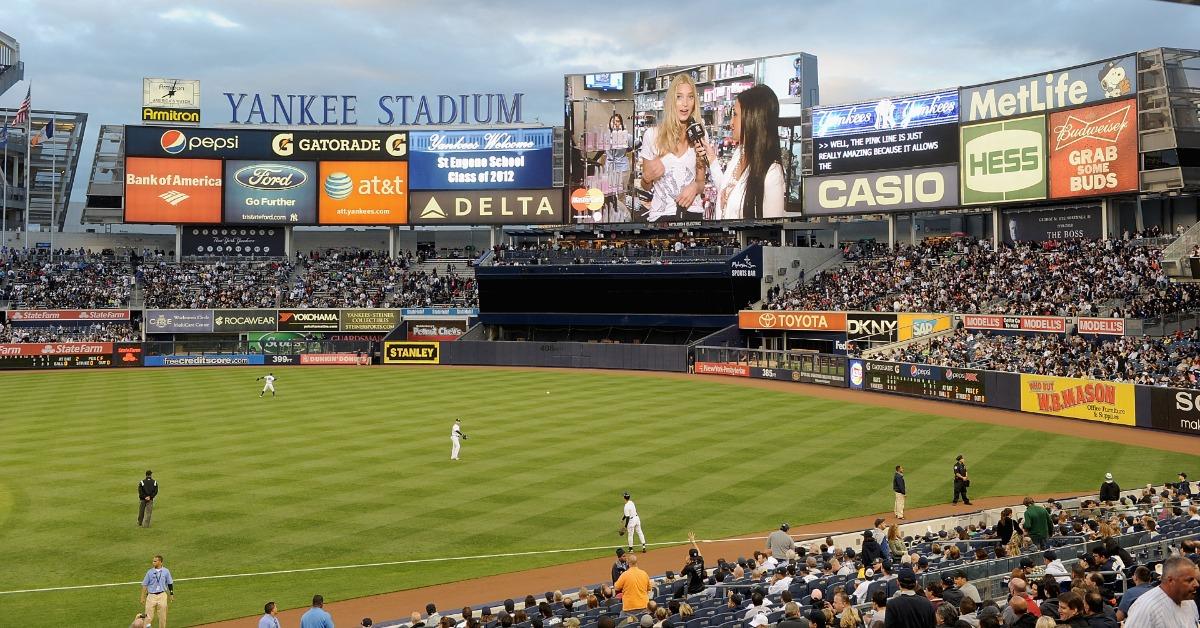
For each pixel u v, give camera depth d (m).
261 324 99.81
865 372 68.75
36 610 24.23
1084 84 74.56
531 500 35.69
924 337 72.75
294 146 106.00
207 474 39.94
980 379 59.72
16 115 118.00
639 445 46.56
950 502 35.06
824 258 94.31
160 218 104.75
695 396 66.12
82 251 110.81
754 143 92.69
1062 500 31.73
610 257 95.69
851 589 19.75
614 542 30.53
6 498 35.81
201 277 105.31
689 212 95.81
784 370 76.62
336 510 34.19
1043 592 13.43
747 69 92.94
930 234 99.62
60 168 126.50
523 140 102.94
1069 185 75.75
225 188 105.56
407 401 63.84
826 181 90.12
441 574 27.41
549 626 18.27
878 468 41.06
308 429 51.62
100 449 45.59
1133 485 37.03
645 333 97.88
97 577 27.00
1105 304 65.94
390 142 105.50
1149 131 70.12
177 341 98.00
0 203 118.81
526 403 62.69
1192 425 47.47
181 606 24.77
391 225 107.25
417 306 102.25
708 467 41.34
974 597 16.39
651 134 97.19
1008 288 74.44
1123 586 16.12
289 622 23.45
